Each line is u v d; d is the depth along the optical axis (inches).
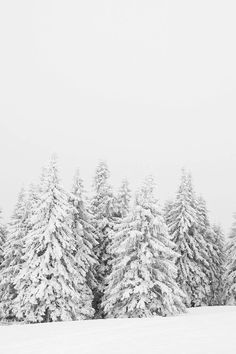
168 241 1172.5
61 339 553.0
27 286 1151.0
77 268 1232.2
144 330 605.3
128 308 1084.5
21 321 1157.1
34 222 1151.0
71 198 1300.4
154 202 1189.7
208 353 433.7
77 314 1165.1
